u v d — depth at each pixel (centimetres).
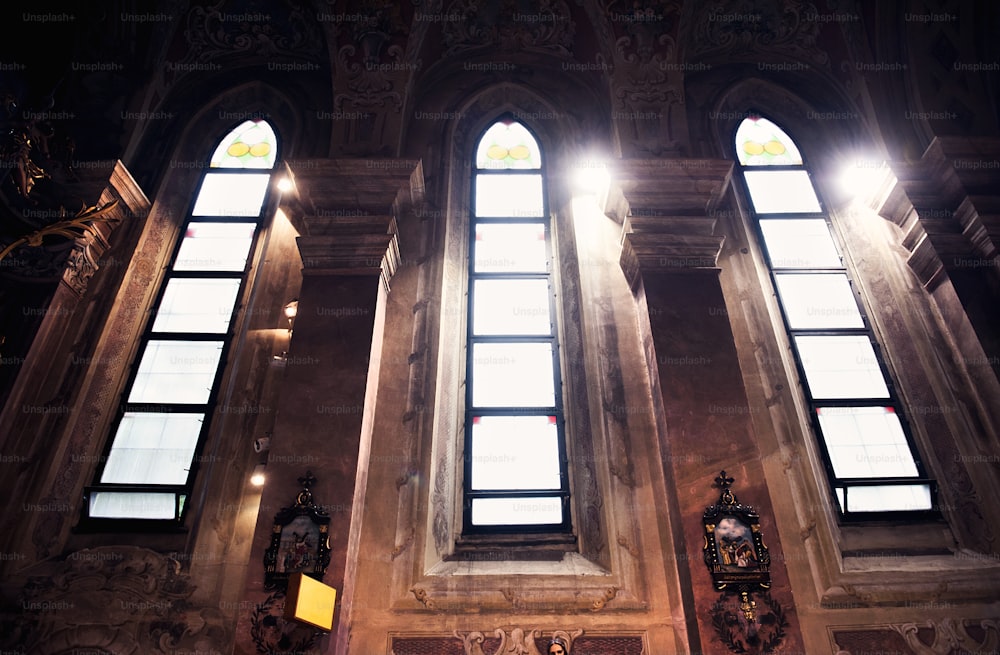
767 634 406
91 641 430
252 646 397
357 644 431
